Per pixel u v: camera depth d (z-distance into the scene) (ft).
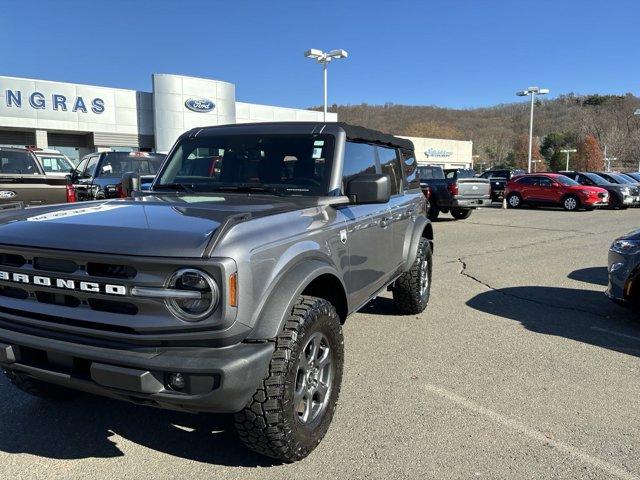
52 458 9.91
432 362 14.79
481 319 19.01
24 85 90.27
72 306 8.45
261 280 8.50
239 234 8.33
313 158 12.55
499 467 9.64
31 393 11.41
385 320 18.79
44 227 8.93
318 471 9.49
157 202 10.98
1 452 10.09
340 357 10.59
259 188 12.46
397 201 16.53
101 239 8.23
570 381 13.52
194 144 14.06
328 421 10.32
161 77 101.65
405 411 11.80
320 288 11.20
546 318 19.19
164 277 7.80
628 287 17.76
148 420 11.41
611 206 74.84
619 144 295.48
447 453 10.09
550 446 10.38
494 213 68.28
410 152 19.74
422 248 18.85
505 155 378.12
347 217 12.11
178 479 9.26
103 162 37.70
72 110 95.55
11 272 8.80
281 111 121.60
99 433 10.85
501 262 30.58
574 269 28.53
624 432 10.94
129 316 7.98
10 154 33.09
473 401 12.33
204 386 7.77
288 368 8.77
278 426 8.77
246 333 8.16
